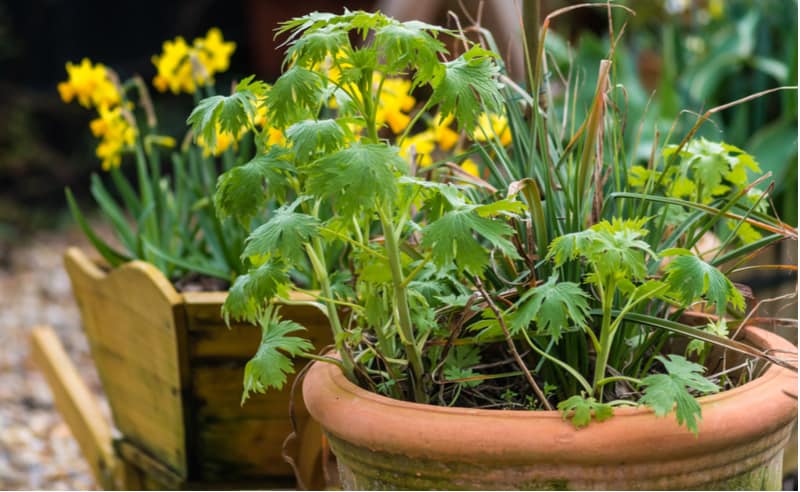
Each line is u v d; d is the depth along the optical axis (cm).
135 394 192
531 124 158
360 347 157
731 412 139
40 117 750
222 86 695
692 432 138
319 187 137
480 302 150
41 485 251
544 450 137
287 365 146
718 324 151
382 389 152
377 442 141
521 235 155
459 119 139
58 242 628
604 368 144
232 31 757
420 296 147
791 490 193
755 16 281
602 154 157
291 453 182
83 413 220
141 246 200
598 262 140
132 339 189
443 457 139
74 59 795
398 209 147
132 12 787
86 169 729
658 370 158
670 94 271
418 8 224
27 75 800
